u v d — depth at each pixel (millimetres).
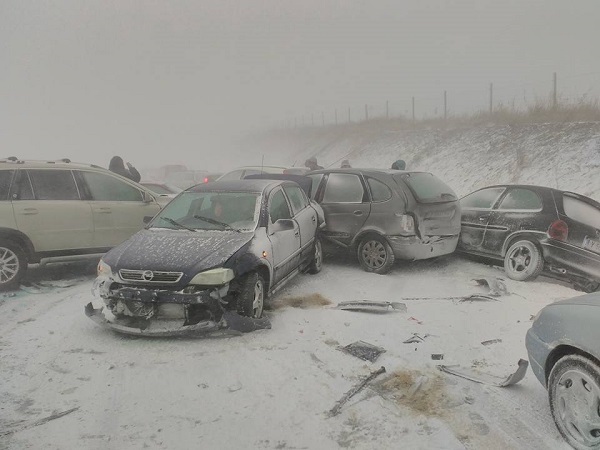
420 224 7152
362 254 7656
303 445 3189
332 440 3240
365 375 4148
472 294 6422
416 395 3799
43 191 6988
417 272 7613
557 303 3414
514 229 7156
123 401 3760
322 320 5426
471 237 7812
